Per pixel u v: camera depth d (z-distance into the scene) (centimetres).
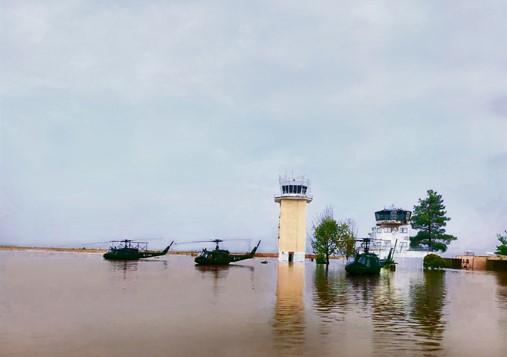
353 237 9806
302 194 9950
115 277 4266
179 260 11194
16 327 1688
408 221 10850
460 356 1405
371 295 3105
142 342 1482
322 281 4362
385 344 1533
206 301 2534
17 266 6069
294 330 1728
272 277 4803
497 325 1961
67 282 3591
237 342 1506
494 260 9125
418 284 4375
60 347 1400
